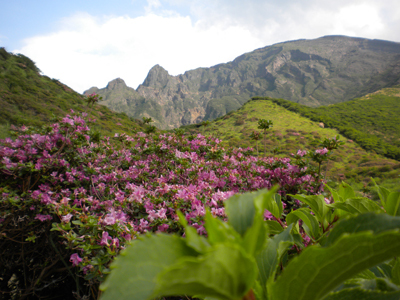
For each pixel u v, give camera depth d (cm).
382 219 56
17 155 331
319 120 8300
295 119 8500
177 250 47
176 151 398
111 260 188
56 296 305
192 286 38
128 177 353
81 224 198
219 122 8900
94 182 337
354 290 64
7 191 284
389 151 5953
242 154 489
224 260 36
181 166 358
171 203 239
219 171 412
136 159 420
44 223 294
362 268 46
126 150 458
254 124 7812
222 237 45
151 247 45
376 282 67
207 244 45
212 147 420
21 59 5312
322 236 110
